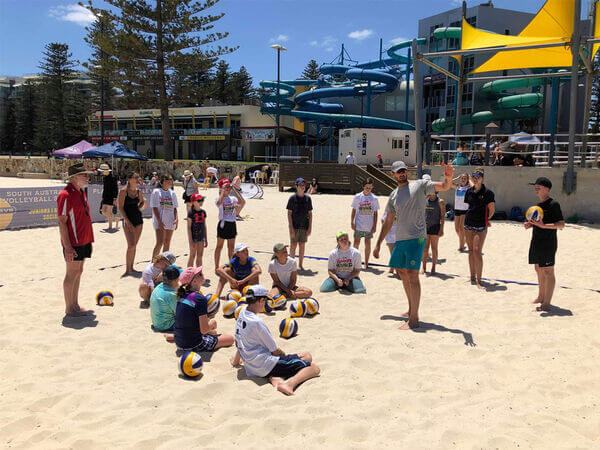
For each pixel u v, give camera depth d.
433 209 7.80
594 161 15.61
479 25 36.78
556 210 5.71
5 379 3.93
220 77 67.44
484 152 17.11
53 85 60.75
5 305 6.00
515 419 3.25
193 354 4.08
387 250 10.35
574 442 2.96
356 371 4.13
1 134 75.12
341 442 2.98
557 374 4.01
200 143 53.06
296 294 6.56
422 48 41.66
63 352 4.51
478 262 7.14
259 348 4.02
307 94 40.59
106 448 2.88
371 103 44.72
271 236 11.83
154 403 3.53
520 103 31.88
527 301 6.37
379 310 6.03
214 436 3.05
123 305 6.15
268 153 47.41
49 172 37.94
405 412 3.40
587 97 17.30
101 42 37.47
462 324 5.41
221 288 6.50
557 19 15.22
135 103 40.97
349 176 23.75
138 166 34.78
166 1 36.06
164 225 7.94
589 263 8.81
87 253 5.75
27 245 10.23
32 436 3.01
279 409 3.43
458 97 18.75
